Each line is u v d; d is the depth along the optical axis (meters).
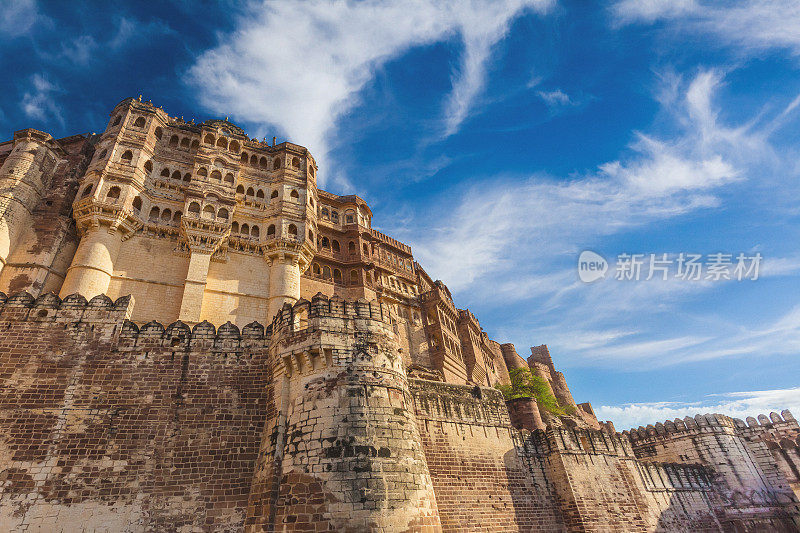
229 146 46.53
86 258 33.44
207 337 20.38
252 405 19.14
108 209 35.50
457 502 22.25
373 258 53.78
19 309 19.03
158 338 19.75
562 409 57.78
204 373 19.38
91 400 17.59
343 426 16.50
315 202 48.91
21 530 14.62
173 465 16.89
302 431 16.78
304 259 42.75
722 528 33.09
